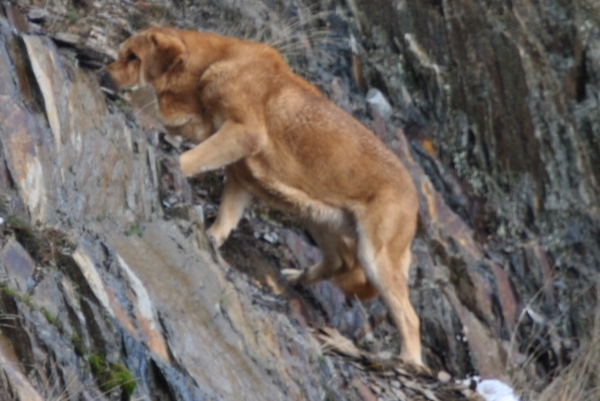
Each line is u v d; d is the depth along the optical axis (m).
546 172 36.59
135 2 31.91
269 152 24.91
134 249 19.36
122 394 15.63
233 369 18.67
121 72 24.30
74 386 14.98
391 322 28.27
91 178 19.55
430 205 33.06
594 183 37.12
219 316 19.80
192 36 25.19
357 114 34.31
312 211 25.77
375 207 25.64
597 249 35.50
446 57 37.53
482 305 31.55
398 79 36.66
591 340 31.78
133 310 17.48
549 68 38.62
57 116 19.23
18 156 17.66
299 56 34.56
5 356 14.29
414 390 24.94
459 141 36.28
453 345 29.58
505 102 37.16
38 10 26.39
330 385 21.95
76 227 18.12
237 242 26.38
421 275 30.67
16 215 16.91
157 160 22.59
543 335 32.41
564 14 40.19
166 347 17.50
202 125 25.20
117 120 21.27
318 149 25.16
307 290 27.09
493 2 39.03
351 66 36.06
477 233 34.69
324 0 37.09
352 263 26.45
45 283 16.06
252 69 24.91
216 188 27.80
